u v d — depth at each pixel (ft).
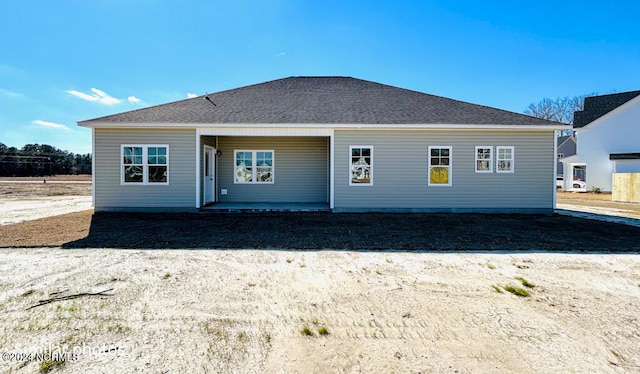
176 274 14.75
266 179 42.45
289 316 10.73
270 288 13.21
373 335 9.55
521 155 35.40
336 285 13.60
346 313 10.98
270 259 17.43
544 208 35.42
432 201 35.53
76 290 12.67
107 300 11.78
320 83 48.42
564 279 14.40
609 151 72.08
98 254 18.10
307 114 36.94
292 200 42.47
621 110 70.49
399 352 8.66
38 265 15.87
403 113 37.55
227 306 11.45
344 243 21.15
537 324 10.24
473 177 35.53
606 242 21.65
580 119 80.28
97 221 29.43
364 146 35.29
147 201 35.04
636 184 51.31
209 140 39.11
